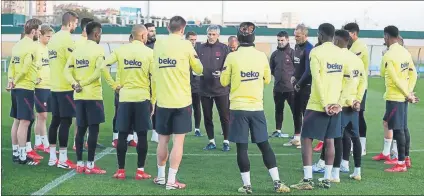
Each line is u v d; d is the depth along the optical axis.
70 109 6.85
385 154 7.66
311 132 5.95
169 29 6.09
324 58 5.90
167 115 5.95
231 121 5.85
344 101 5.98
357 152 6.47
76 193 5.73
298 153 8.25
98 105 6.58
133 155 8.02
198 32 29.19
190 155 8.05
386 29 7.00
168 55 5.89
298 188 6.00
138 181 6.32
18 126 7.32
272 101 16.62
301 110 8.61
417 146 8.91
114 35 30.30
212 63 8.34
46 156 7.84
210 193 5.80
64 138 6.94
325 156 6.10
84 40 6.80
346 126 6.46
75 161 7.56
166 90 5.93
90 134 6.64
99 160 7.64
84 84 6.45
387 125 7.21
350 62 5.99
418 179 6.55
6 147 8.42
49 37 7.72
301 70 8.30
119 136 6.38
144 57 6.19
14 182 6.19
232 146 8.88
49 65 7.09
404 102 6.93
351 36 7.38
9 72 7.21
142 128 6.30
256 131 5.81
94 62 6.52
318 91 5.83
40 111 8.02
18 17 37.44
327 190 5.97
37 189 5.89
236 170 7.01
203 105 8.51
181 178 6.51
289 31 29.50
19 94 7.07
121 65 6.23
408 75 6.96
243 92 5.79
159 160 6.13
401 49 6.89
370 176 6.70
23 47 7.01
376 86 20.84
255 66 5.76
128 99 6.23
